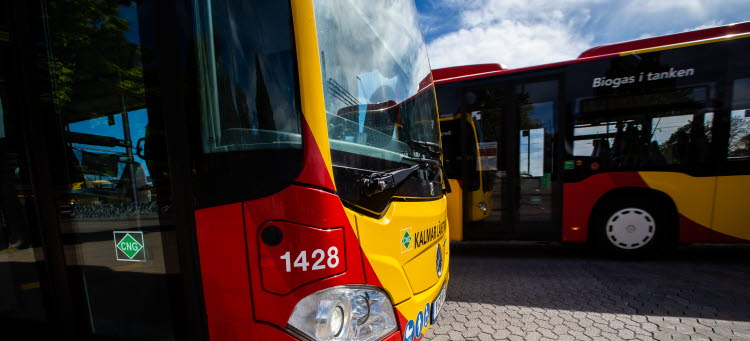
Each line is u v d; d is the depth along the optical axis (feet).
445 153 16.87
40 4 5.01
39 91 5.10
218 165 4.25
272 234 4.07
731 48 13.08
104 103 4.78
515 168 15.85
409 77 7.50
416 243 5.82
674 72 13.70
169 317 4.73
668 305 10.31
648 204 14.29
